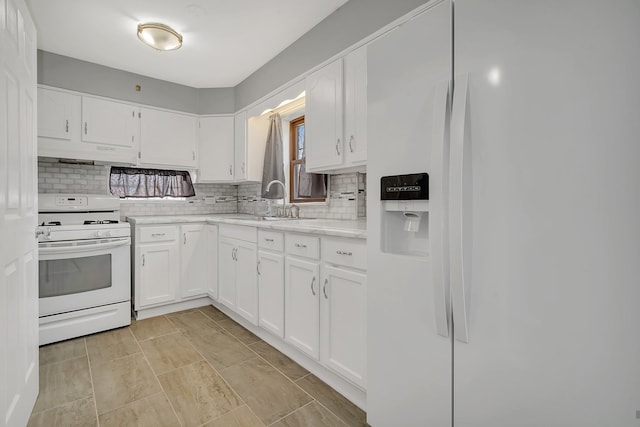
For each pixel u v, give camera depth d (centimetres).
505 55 87
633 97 69
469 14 95
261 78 295
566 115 77
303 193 282
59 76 269
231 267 268
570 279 78
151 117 315
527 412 85
